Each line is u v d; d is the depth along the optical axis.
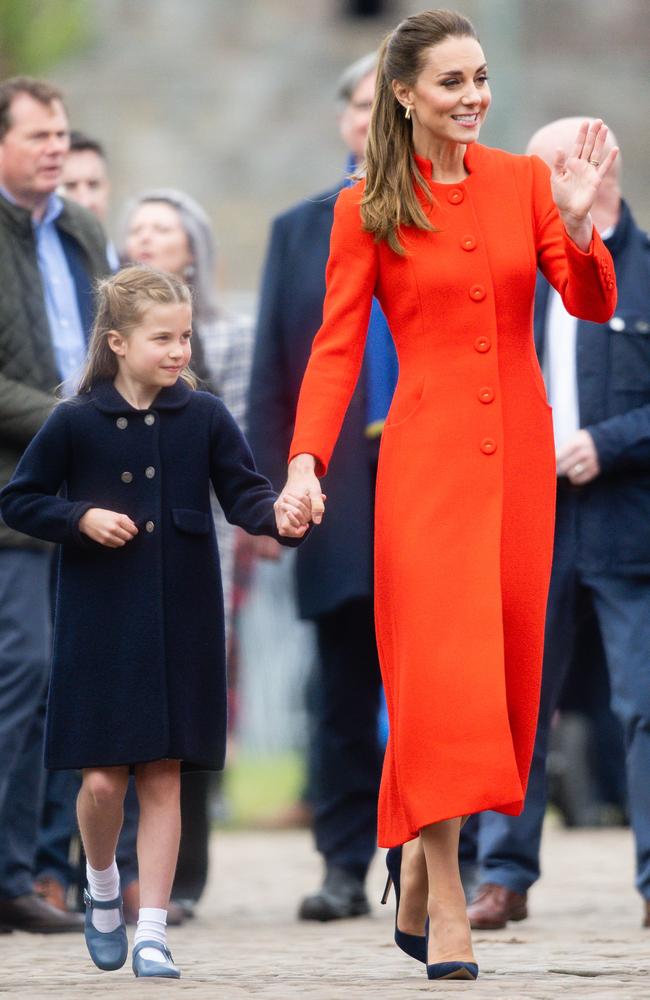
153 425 18.23
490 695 16.66
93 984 17.28
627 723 23.52
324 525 24.89
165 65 106.38
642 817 23.42
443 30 17.09
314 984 17.02
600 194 24.17
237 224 94.38
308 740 44.44
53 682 18.00
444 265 17.20
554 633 23.75
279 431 25.86
